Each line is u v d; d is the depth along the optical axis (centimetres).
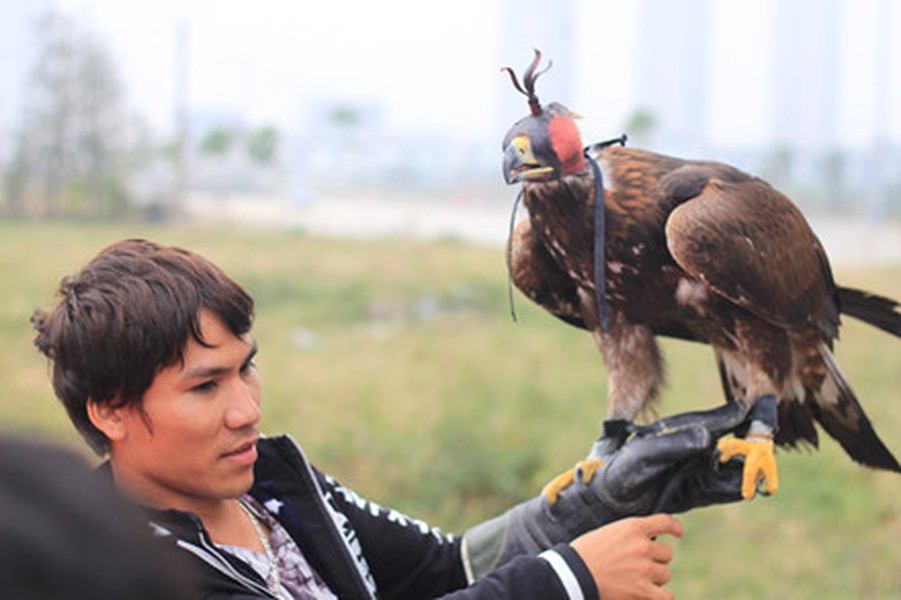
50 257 1697
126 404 135
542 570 140
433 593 176
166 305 132
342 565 157
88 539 52
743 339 176
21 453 54
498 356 1055
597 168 167
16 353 975
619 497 166
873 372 932
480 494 662
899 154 3006
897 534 590
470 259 1917
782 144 3256
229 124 3841
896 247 2427
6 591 50
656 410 189
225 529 148
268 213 3322
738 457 165
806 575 546
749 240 169
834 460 696
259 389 147
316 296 1456
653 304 178
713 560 568
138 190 2948
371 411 818
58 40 2925
